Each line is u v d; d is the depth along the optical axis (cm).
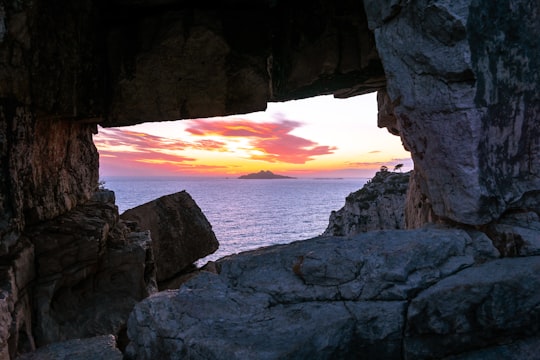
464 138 446
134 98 1034
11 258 740
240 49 1025
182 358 405
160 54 989
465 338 395
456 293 393
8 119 749
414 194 877
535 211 471
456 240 461
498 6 427
